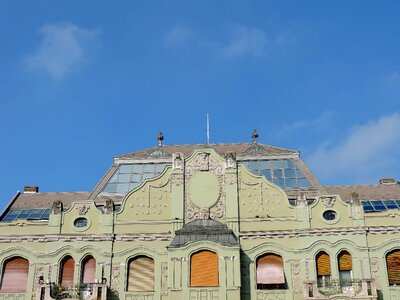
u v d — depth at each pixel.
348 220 43.38
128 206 45.12
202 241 41.41
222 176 45.47
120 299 42.28
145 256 43.69
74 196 50.91
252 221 43.88
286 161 51.41
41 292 40.22
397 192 48.22
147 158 53.03
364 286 39.41
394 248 42.28
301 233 43.06
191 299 40.12
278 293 41.66
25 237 44.06
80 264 43.44
